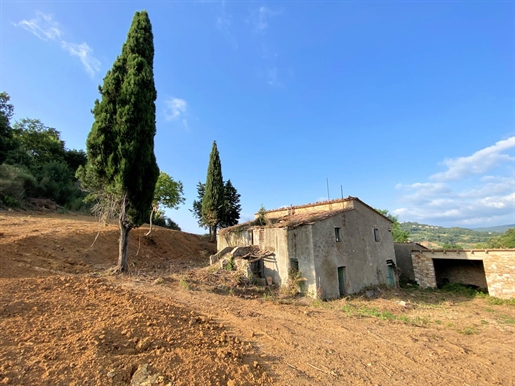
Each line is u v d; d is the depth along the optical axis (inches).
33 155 1273.4
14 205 807.7
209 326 259.3
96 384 141.1
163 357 174.9
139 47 550.3
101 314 223.5
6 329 175.8
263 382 177.6
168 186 1414.9
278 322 323.6
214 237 1143.6
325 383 191.0
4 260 379.2
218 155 1185.4
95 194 520.4
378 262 727.1
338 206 714.2
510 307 581.0
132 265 593.0
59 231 591.5
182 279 472.7
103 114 494.3
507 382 220.1
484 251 709.9
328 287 554.6
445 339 321.7
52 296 248.4
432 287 783.7
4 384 126.5
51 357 153.6
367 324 361.1
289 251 568.7
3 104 1106.7
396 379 208.8
